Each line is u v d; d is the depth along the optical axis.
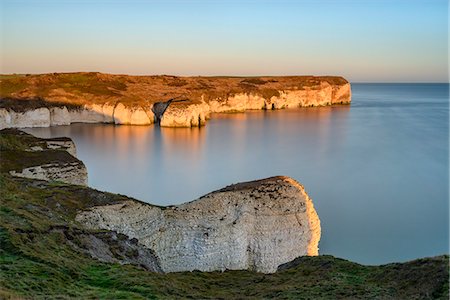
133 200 39.19
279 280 30.17
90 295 19.94
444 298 19.41
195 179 83.00
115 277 23.45
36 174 48.12
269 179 46.72
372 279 25.33
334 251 49.12
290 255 42.31
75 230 29.58
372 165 92.62
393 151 107.44
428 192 72.19
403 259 46.78
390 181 79.50
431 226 56.69
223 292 27.56
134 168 92.06
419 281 22.09
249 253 41.78
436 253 48.38
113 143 122.06
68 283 21.23
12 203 31.59
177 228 39.97
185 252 39.69
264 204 42.72
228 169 90.94
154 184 79.25
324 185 77.25
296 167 91.69
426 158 98.75
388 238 52.62
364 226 56.69
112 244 31.09
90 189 39.88
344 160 97.94
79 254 26.39
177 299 21.97
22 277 20.00
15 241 23.84
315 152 107.94
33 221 27.98
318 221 44.75
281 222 42.34
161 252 38.97
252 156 104.00
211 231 40.00
